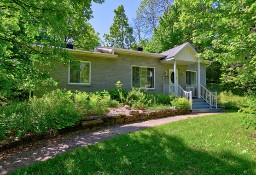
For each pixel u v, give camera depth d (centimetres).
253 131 661
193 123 807
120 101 1224
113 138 625
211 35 582
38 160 495
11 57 604
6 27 518
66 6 524
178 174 400
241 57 577
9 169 451
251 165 422
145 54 1508
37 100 762
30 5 459
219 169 409
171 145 546
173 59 1480
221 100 1675
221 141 570
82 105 854
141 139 602
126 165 441
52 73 1182
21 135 642
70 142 626
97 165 444
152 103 1230
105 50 1463
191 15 580
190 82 1775
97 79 1352
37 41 612
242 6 510
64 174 412
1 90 528
